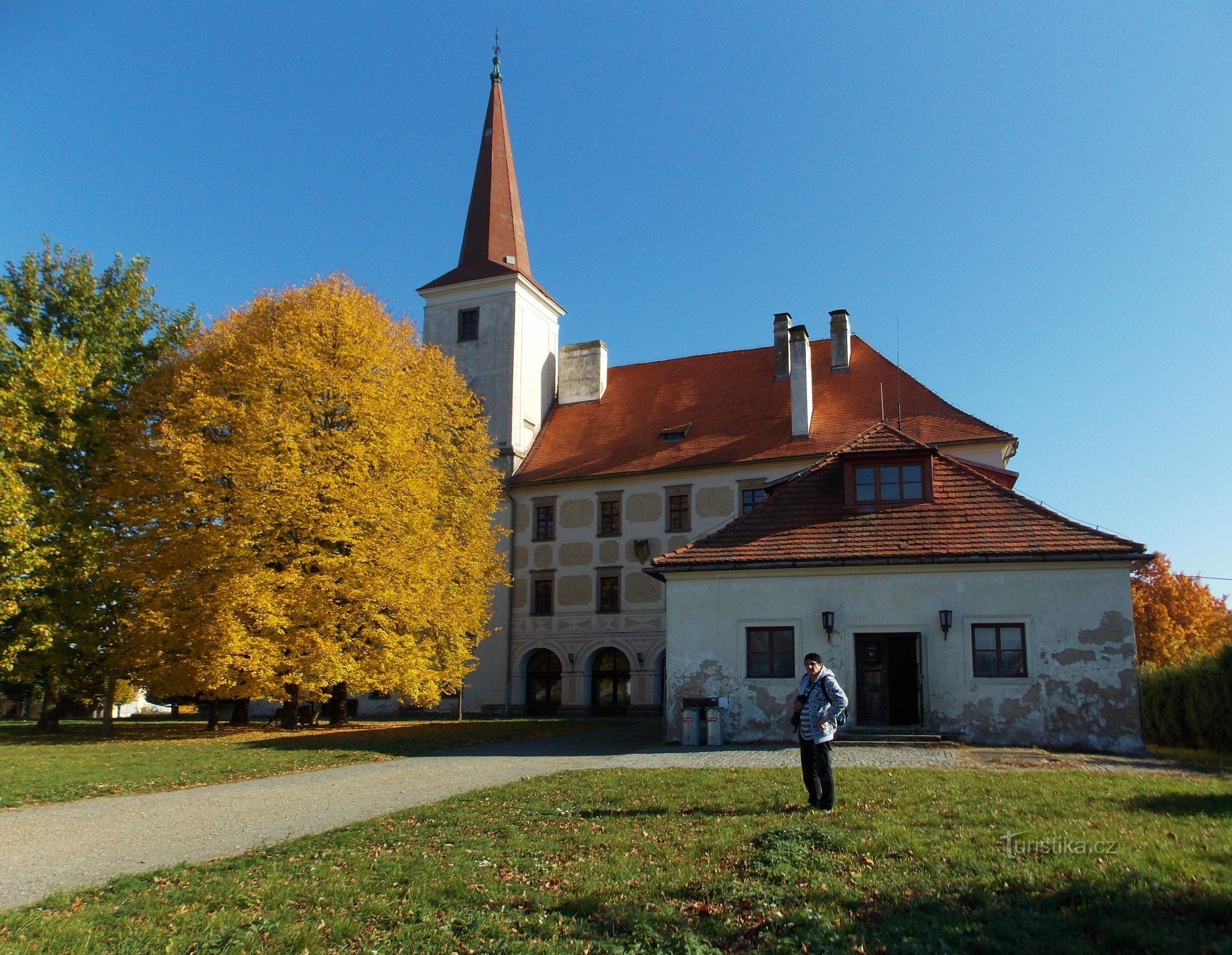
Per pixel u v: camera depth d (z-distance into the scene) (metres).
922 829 8.62
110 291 30.58
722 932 6.02
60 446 27.00
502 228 45.97
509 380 43.00
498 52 49.09
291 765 17.08
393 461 26.69
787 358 40.59
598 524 39.91
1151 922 5.67
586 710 38.91
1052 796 10.34
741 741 19.55
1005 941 5.55
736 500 37.19
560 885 7.32
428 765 17.14
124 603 26.98
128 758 18.44
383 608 26.20
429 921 6.52
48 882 8.20
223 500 24.75
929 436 33.81
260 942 6.16
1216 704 19.50
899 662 19.55
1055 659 18.22
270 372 25.70
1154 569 48.12
